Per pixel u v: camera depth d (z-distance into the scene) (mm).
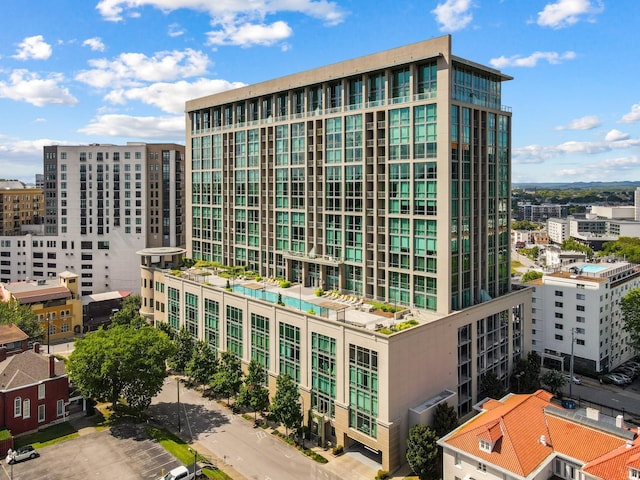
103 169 148875
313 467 59375
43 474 57031
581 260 137250
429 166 68625
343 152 80188
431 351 63750
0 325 88062
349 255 81188
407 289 73062
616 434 45969
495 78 76750
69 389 76188
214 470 58125
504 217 81312
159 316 106688
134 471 57844
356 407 62500
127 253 150000
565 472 46000
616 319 101000
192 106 112812
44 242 151250
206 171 111438
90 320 129125
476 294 74375
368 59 75438
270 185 95625
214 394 81125
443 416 60062
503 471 44656
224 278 96562
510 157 81062
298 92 89438
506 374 78000
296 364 71500
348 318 67375
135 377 68438
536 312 101750
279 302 75500
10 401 66125
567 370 97812
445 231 67062
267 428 69500
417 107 69688
